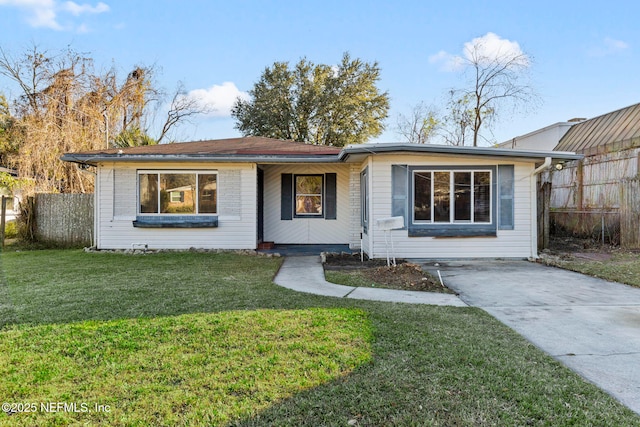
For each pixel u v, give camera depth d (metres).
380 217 9.39
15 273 7.03
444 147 8.73
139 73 22.19
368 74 29.66
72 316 4.37
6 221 12.74
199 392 2.70
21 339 3.62
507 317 4.71
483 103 18.81
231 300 5.14
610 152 12.59
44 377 2.89
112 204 10.54
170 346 3.48
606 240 12.13
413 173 9.38
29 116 17.27
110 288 5.79
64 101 17.19
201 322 4.12
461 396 2.68
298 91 29.48
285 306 4.91
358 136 29.42
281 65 29.62
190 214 10.59
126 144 18.34
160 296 5.31
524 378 2.97
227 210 10.62
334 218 12.31
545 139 17.53
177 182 10.59
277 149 11.01
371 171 9.40
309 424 2.34
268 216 12.29
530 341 3.86
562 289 6.29
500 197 9.38
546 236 10.90
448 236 9.34
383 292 5.96
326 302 5.19
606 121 13.96
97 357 3.24
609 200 12.56
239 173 10.59
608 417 2.45
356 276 7.16
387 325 4.16
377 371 3.04
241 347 3.48
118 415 2.42
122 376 2.92
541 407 2.55
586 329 4.26
